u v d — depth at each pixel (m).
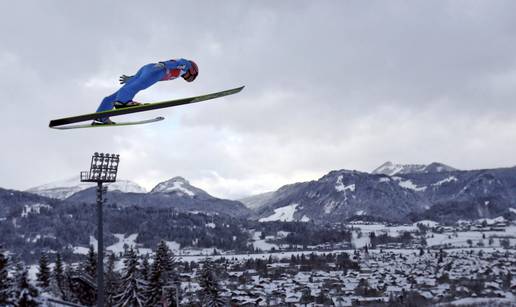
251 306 178.75
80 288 84.44
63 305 63.72
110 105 15.78
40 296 50.88
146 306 72.62
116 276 87.19
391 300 199.25
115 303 73.81
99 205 47.50
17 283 48.88
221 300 81.75
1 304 47.94
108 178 47.44
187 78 16.14
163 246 77.19
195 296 108.31
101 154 46.91
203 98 16.56
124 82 16.20
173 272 77.19
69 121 15.77
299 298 199.12
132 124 16.84
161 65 15.67
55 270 89.56
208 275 82.12
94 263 90.56
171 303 72.88
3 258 50.06
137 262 73.88
